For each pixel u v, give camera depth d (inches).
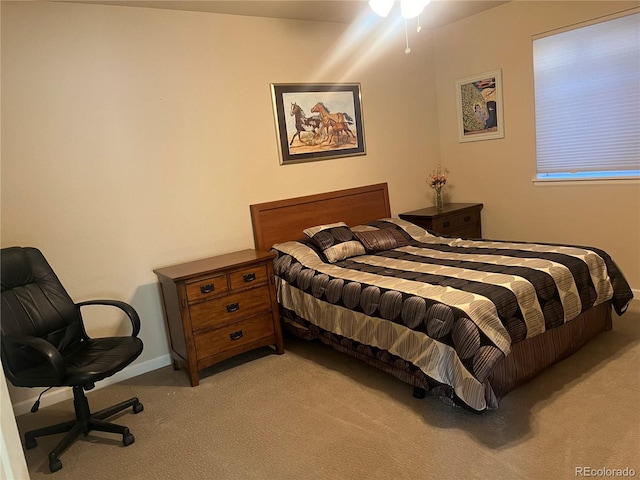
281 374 121.7
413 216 174.9
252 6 135.6
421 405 99.3
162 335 135.8
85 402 100.1
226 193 144.4
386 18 162.6
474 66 175.5
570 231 159.6
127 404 107.9
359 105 171.3
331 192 166.4
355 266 132.1
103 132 122.6
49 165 115.8
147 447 94.8
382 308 106.0
